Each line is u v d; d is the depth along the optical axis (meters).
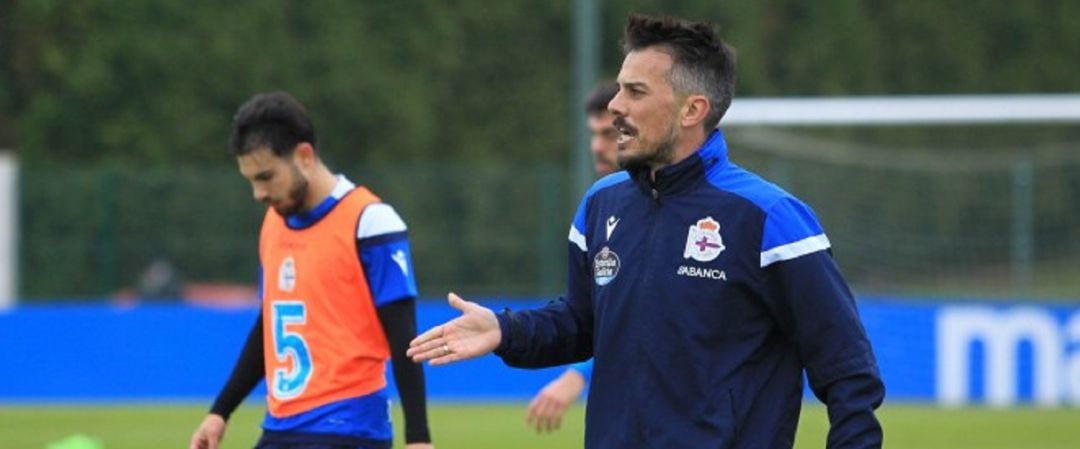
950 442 52.47
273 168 23.69
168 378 66.25
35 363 66.38
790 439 18.12
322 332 23.92
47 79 113.81
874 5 128.00
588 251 18.94
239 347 66.31
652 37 18.22
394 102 114.44
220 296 75.81
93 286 76.00
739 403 17.89
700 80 18.11
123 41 111.31
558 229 75.25
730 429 17.81
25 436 53.88
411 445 23.61
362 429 23.89
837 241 74.12
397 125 114.56
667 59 18.11
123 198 76.19
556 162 120.19
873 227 74.38
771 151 69.94
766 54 122.56
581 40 64.44
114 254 76.06
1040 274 73.69
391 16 116.38
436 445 51.66
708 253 17.94
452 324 18.31
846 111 62.66
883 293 74.44
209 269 76.25
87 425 57.34
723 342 17.95
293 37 114.19
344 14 114.62
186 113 111.56
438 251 76.50
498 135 119.19
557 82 120.75
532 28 120.56
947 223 75.25
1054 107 63.72
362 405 23.91
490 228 76.62
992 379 64.56
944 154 100.00
